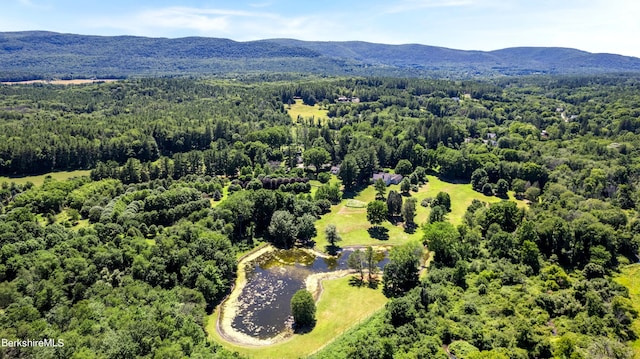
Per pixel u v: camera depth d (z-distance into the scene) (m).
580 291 84.69
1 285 74.56
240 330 84.56
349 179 171.88
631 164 169.12
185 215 125.62
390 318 81.69
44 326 66.38
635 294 87.44
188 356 67.56
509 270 94.06
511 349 69.12
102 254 89.88
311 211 141.88
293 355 76.06
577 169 173.25
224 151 189.75
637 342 71.50
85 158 188.25
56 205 133.50
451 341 74.12
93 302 76.25
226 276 103.25
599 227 103.06
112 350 61.91
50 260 83.81
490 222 121.44
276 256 118.94
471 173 186.50
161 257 95.56
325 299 95.12
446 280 95.06
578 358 64.31
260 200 131.75
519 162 185.38
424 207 153.88
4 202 142.75
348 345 75.38
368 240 128.62
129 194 138.62
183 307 82.75
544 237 104.38
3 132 195.25
